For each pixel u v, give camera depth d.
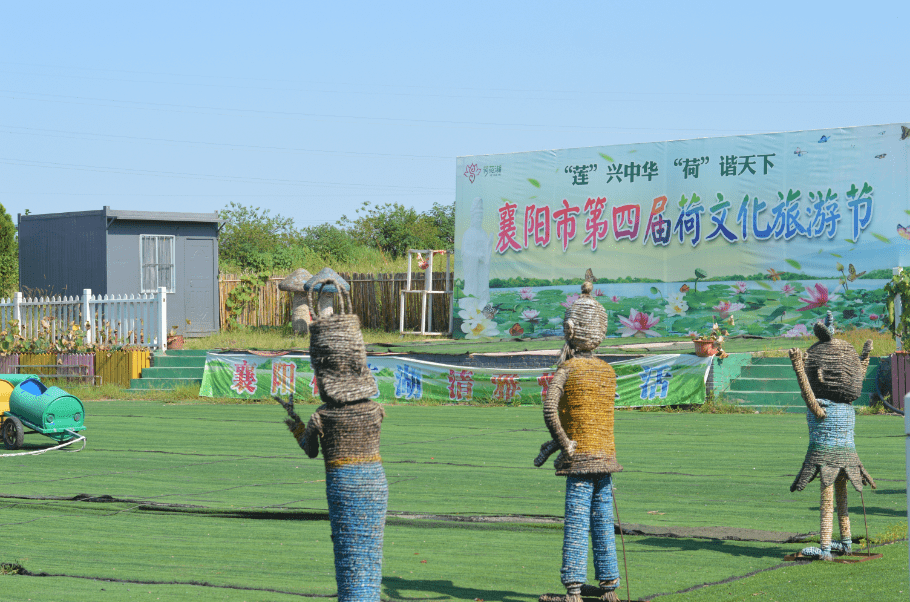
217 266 32.62
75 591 6.71
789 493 10.44
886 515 9.12
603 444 6.39
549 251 29.58
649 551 7.83
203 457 13.90
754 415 18.81
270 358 23.56
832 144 25.48
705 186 27.28
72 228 31.22
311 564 7.52
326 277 5.83
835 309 25.44
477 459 13.38
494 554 7.86
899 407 18.00
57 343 26.80
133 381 25.50
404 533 8.68
